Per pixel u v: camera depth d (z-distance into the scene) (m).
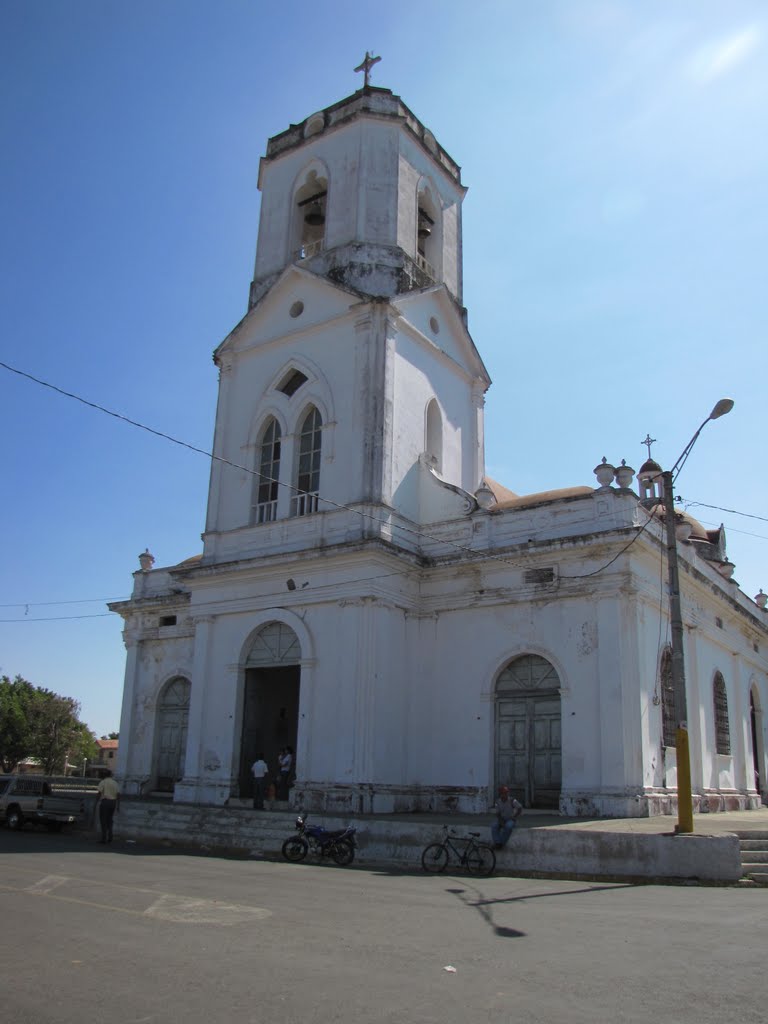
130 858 17.44
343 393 25.83
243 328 28.91
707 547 36.59
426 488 26.25
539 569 23.00
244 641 25.58
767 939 9.38
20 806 25.50
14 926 9.23
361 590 23.31
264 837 19.50
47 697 79.12
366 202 27.72
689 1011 6.53
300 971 7.48
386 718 23.08
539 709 22.69
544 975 7.56
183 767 28.55
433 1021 6.10
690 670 25.81
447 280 30.44
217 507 27.86
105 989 6.74
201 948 8.33
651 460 34.88
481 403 30.39
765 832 16.09
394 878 14.79
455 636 24.27
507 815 15.88
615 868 14.78
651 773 21.44
